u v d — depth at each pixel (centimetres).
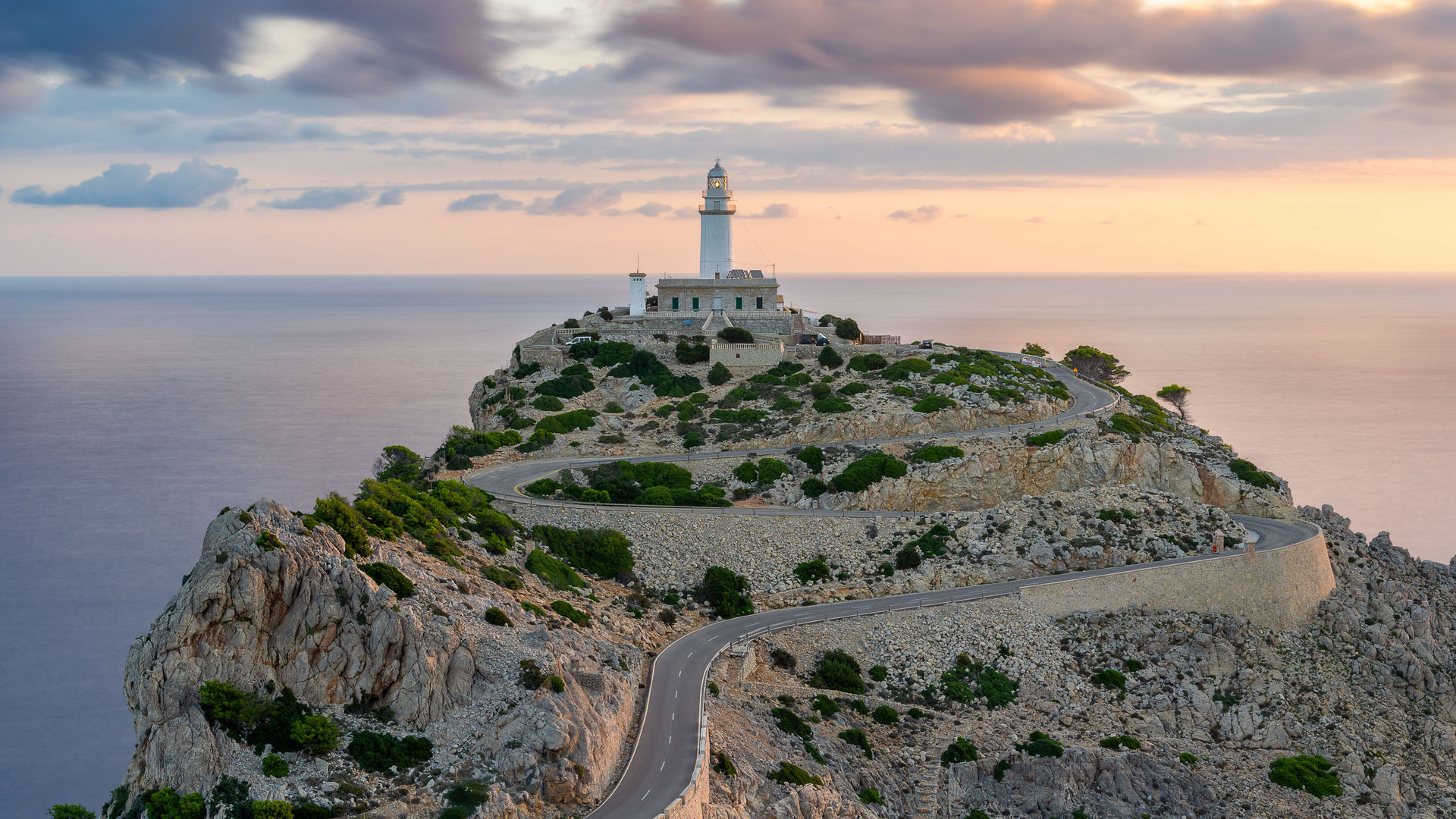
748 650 8312
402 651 6088
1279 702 9150
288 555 6000
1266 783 8175
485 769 5722
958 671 8712
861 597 9612
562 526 10019
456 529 8762
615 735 6325
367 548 6819
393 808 5425
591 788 5884
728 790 6312
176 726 5469
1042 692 8681
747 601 9388
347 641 5988
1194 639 9375
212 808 5278
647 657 7981
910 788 7425
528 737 5844
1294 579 10356
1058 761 7744
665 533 10069
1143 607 9700
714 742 6725
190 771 5397
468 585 7275
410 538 7900
